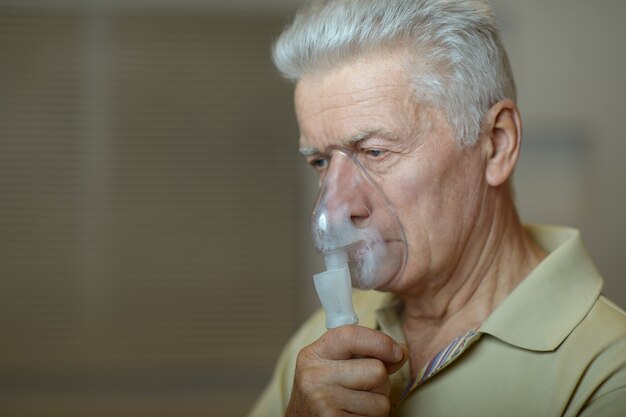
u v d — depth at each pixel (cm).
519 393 96
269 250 310
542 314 99
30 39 304
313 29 98
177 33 307
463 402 97
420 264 100
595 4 284
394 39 96
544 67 284
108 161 307
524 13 286
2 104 304
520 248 111
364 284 98
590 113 284
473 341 99
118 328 306
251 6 306
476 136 101
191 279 308
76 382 304
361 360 89
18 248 304
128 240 307
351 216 96
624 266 281
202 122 309
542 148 284
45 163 306
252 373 308
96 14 305
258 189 310
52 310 304
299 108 103
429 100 97
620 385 91
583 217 282
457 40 98
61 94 306
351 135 97
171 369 306
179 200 309
